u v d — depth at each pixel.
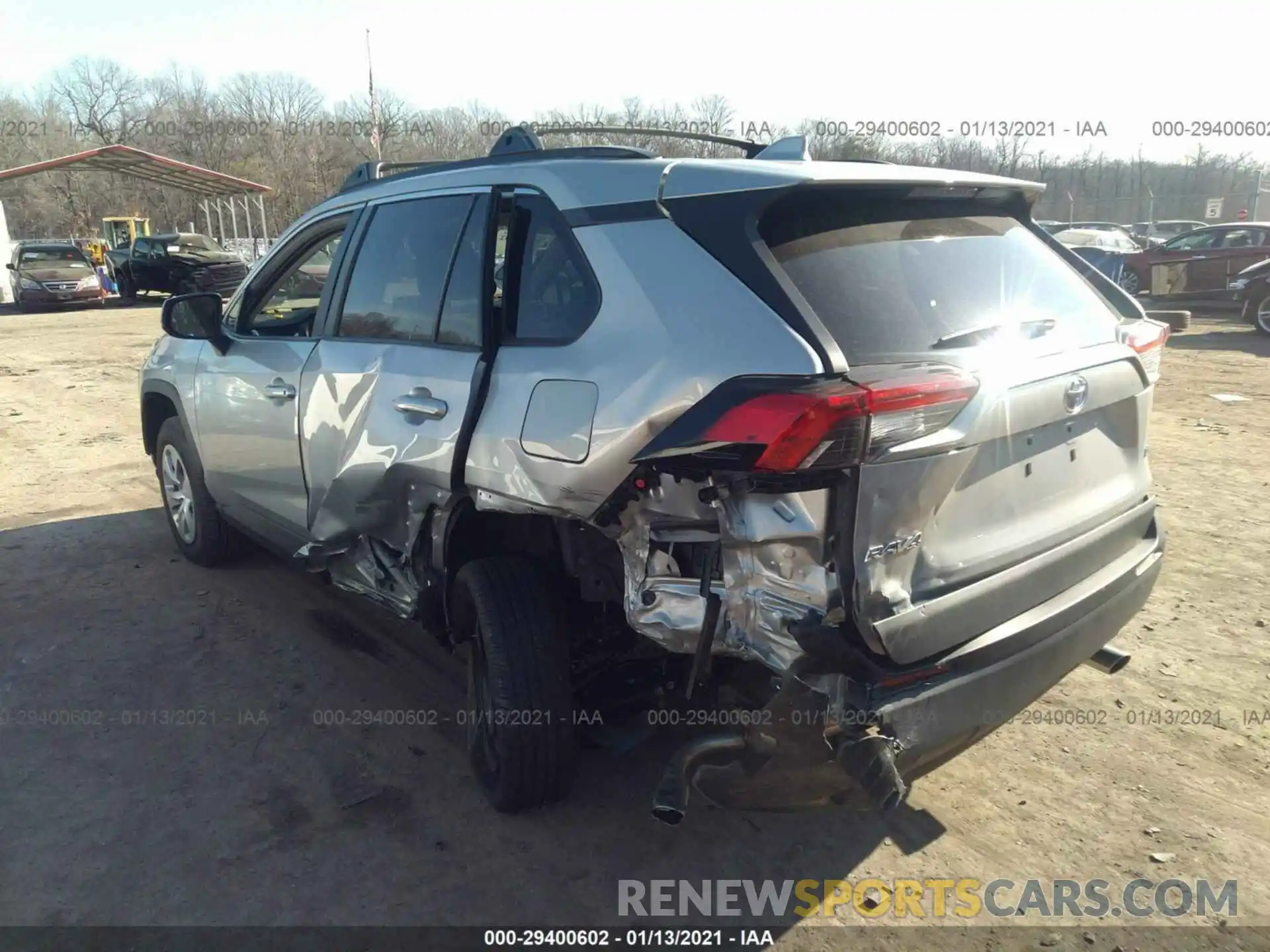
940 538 2.28
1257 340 13.30
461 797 3.06
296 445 3.68
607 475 2.38
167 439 4.90
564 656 2.81
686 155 3.75
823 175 2.37
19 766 3.20
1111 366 2.67
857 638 2.11
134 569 4.92
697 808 3.02
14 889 2.64
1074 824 2.93
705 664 2.31
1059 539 2.59
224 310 4.47
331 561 3.70
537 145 3.05
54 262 22.41
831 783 2.27
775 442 2.02
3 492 6.34
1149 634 4.12
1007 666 2.31
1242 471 6.55
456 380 2.89
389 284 3.35
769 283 2.24
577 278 2.62
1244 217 31.41
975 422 2.21
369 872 2.73
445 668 3.90
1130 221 33.03
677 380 2.26
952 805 3.02
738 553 2.21
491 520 3.01
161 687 3.73
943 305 2.45
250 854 2.79
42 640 4.12
